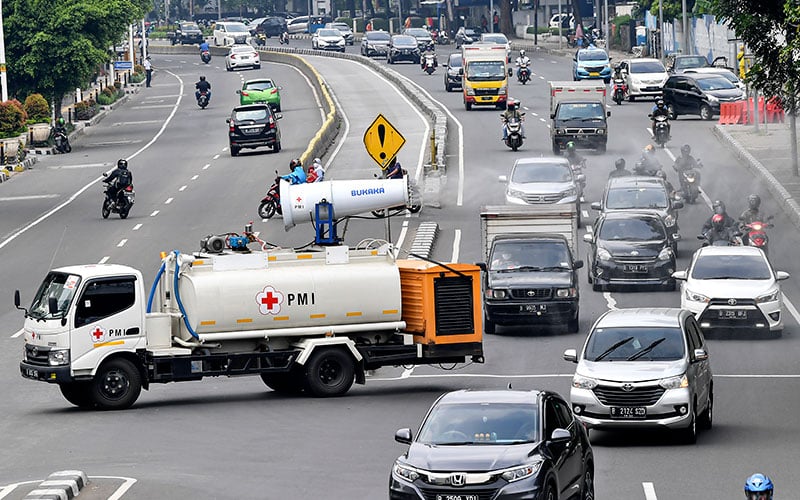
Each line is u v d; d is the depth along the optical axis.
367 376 68.75
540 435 37.34
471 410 38.47
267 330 61.50
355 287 62.12
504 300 76.31
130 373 60.69
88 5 176.50
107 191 116.75
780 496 40.91
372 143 79.94
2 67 165.25
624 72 192.75
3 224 117.25
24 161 155.12
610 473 45.12
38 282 93.44
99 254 101.25
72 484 43.03
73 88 182.88
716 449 48.84
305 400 61.44
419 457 36.59
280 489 43.44
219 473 46.19
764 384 62.22
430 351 62.69
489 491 35.28
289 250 65.62
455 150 148.62
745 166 131.50
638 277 86.00
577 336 75.88
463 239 103.06
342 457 48.34
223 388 66.81
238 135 152.50
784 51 65.06
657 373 49.47
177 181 137.62
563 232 84.38
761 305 72.56
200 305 60.59
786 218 108.75
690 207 113.94
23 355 74.25
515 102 146.88
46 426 56.62
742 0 70.56
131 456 49.75
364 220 113.00
